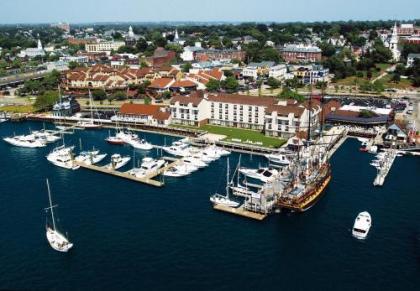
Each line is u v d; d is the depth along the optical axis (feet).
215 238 384.06
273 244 373.61
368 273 330.54
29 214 432.66
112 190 497.05
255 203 441.68
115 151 647.56
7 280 323.37
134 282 319.68
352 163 571.69
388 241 375.66
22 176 545.03
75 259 350.02
